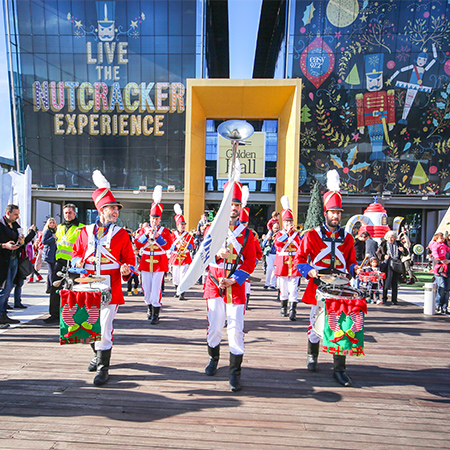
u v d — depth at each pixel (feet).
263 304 24.75
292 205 53.06
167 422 8.71
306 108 66.18
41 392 10.18
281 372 12.17
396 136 66.03
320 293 10.84
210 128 70.59
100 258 10.94
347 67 64.64
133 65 68.85
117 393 10.21
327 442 8.08
